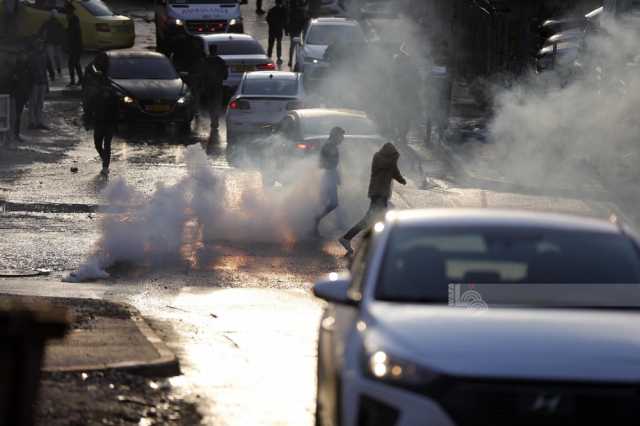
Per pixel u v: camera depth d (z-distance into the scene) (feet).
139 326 90.33
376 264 56.75
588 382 46.83
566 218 60.70
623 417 46.65
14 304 45.93
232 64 298.56
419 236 58.18
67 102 296.10
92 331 87.20
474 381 47.06
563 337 49.55
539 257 56.65
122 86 255.50
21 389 45.68
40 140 243.81
